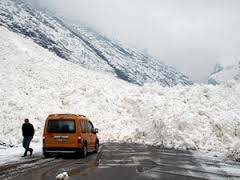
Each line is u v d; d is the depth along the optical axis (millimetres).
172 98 41469
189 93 41562
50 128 18000
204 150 23578
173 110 33062
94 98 45750
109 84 55031
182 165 14820
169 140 26516
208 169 13664
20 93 39781
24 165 14469
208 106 36406
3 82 41000
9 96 37031
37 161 16109
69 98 44750
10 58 50562
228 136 26906
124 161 16188
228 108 35000
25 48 58031
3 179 10852
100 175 11852
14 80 43125
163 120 29344
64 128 17844
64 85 48906
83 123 18844
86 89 49125
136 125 39812
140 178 11320
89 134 19484
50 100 42219
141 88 48688
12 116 32219
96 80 55750
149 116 39031
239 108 35469
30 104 37469
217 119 29203
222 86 41656
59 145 17703
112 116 42062
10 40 58156
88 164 15016
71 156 18656
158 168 13781
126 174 12141
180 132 26688
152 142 28938
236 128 28000
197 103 37312
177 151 21953
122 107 44750
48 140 17859
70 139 17672
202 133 27516
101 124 39719
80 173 12281
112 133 35156
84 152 18016
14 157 17750
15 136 27922
